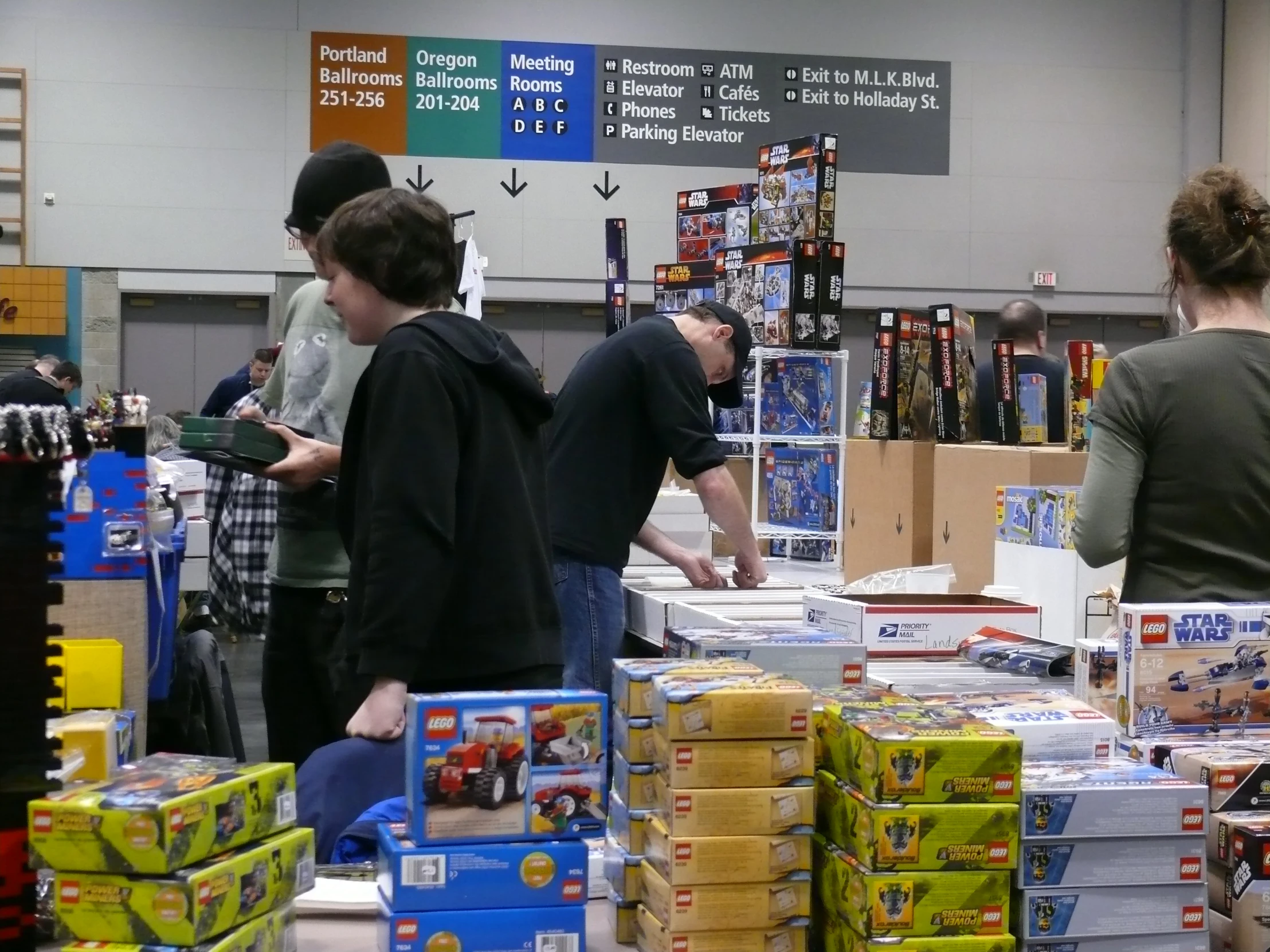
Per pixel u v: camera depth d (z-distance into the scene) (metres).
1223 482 1.82
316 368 2.39
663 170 10.95
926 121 11.27
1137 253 11.55
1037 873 1.27
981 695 1.62
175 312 10.64
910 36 11.22
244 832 1.20
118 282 10.35
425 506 1.63
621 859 1.40
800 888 1.29
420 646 1.63
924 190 11.29
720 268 5.05
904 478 3.84
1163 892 1.29
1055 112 11.41
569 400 2.81
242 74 10.43
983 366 4.15
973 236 11.36
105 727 1.40
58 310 10.26
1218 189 1.87
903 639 2.21
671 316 3.19
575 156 10.86
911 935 1.24
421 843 1.25
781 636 1.76
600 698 1.30
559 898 1.27
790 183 4.73
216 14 10.38
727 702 1.29
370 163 2.39
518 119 10.77
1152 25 11.50
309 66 10.50
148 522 2.08
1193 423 1.82
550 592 1.82
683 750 1.28
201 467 3.72
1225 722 1.59
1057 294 11.48
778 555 5.01
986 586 3.30
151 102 10.33
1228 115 11.36
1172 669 1.58
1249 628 1.60
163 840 1.09
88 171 10.28
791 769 1.30
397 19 10.59
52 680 1.17
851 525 4.12
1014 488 3.06
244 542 3.02
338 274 1.80
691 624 2.74
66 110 10.23
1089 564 1.89
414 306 1.80
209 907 1.11
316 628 2.47
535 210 10.83
